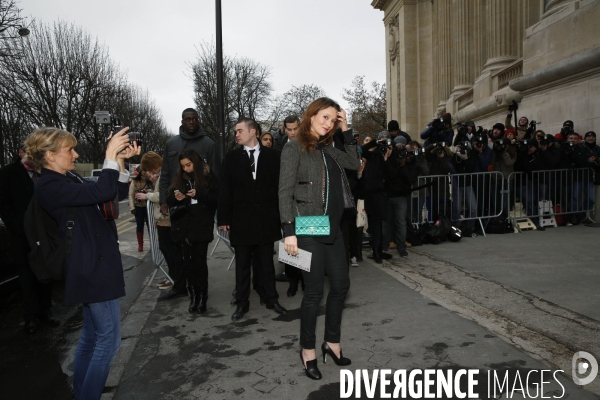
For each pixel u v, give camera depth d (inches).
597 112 382.3
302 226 127.4
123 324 186.4
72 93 1187.9
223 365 142.6
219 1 427.8
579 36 400.2
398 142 280.5
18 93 1124.5
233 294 222.2
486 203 344.5
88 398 113.3
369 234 329.1
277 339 163.0
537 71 447.8
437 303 187.8
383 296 200.4
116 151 115.3
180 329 177.8
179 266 224.1
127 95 1518.2
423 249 296.2
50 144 112.0
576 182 359.6
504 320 164.4
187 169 197.8
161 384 131.8
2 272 228.4
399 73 1135.6
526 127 402.6
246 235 187.8
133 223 618.5
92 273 110.3
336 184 134.3
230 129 1512.1
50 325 198.7
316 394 121.8
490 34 659.4
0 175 185.9
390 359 138.9
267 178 191.6
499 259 252.2
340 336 145.0
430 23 1055.0
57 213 111.2
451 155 351.9
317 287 130.8
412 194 329.4
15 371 152.4
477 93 680.4
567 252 260.5
